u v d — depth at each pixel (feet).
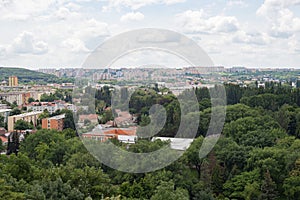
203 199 115.03
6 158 117.19
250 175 142.51
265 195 132.87
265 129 189.06
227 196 136.87
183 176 115.85
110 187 89.40
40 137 176.14
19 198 72.02
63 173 88.17
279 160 148.77
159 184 94.63
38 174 93.15
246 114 205.57
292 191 136.56
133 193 90.33
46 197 76.95
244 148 162.50
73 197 78.38
